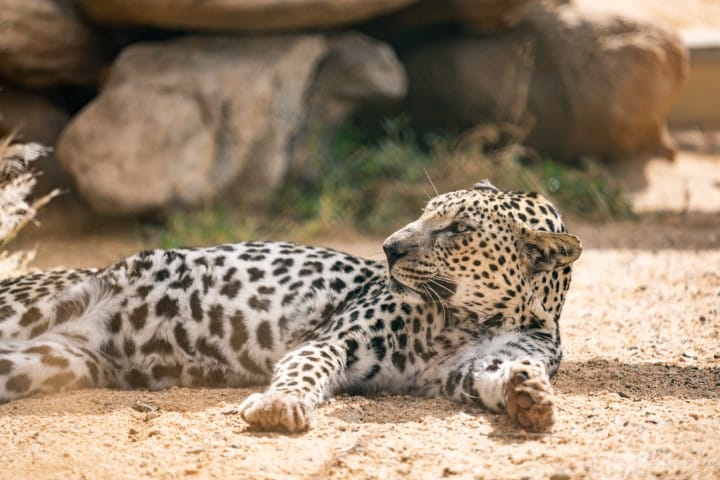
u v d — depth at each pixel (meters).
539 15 24.58
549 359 8.59
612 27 24.20
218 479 6.51
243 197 19.53
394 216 20.70
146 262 9.53
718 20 34.47
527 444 7.14
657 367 9.77
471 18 23.66
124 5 18.19
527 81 24.30
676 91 24.39
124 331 9.38
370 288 9.39
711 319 11.98
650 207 22.50
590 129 24.05
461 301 8.78
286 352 9.27
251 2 18.61
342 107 21.75
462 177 21.81
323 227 19.56
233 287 9.37
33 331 9.23
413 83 25.11
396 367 8.86
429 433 7.44
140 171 18.16
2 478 6.47
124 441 7.30
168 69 19.00
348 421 7.80
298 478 6.53
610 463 6.66
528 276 8.86
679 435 7.28
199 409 8.19
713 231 19.36
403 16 23.27
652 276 14.84
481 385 8.18
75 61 18.92
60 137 18.23
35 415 7.98
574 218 21.39
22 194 13.20
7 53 17.56
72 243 18.03
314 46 20.41
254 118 19.33
